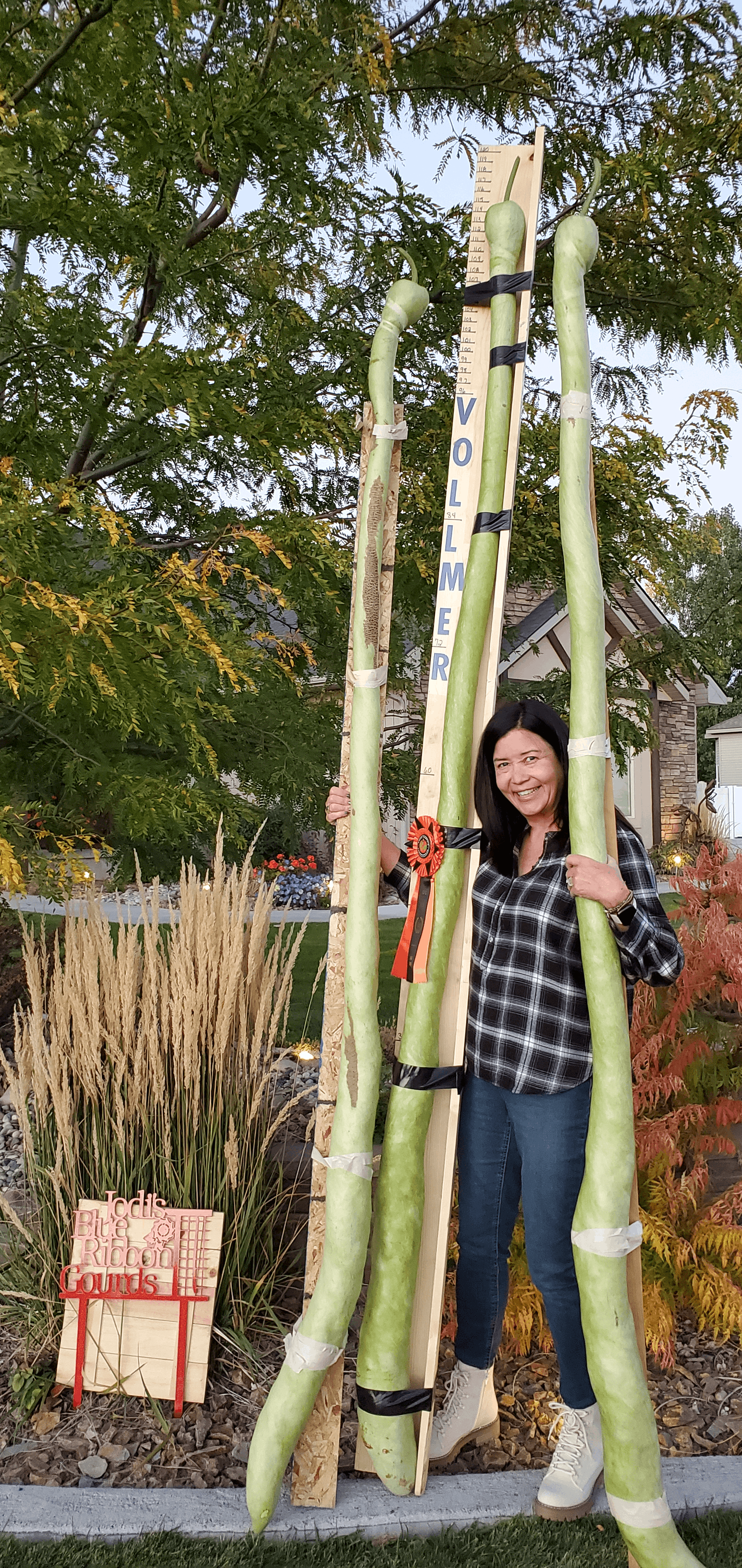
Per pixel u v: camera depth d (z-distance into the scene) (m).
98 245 2.52
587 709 1.94
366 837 2.08
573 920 2.06
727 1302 2.68
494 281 2.18
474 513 2.30
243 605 3.47
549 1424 2.39
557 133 3.40
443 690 2.31
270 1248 2.76
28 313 2.30
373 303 3.73
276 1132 3.80
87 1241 2.49
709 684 15.77
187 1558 1.88
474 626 2.18
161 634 2.07
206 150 2.55
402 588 3.46
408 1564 1.89
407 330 3.51
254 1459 1.95
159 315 2.81
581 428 2.01
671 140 3.23
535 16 3.35
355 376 3.48
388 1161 2.11
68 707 2.30
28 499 2.04
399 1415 2.05
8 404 2.56
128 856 3.00
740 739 24.97
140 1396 2.43
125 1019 2.59
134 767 2.52
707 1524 2.01
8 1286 2.72
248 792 3.16
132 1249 2.48
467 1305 2.26
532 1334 2.77
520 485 3.74
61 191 2.37
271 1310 2.63
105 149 2.65
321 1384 2.00
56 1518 1.96
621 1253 1.82
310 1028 5.57
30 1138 2.66
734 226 3.31
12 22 2.30
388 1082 3.96
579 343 2.02
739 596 4.47
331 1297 1.98
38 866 2.05
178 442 2.83
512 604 12.29
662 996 3.03
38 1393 2.38
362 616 2.13
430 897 2.17
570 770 1.95
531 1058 2.04
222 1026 2.58
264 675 3.07
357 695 2.13
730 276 3.38
